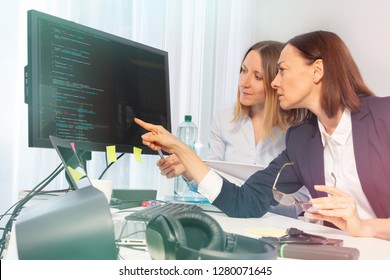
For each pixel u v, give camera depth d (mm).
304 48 1322
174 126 2584
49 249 472
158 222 579
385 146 1224
